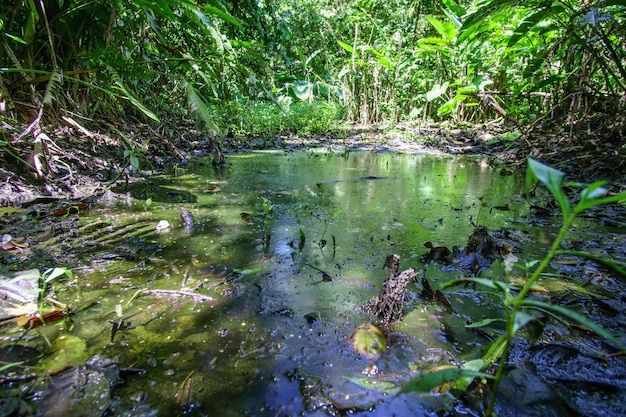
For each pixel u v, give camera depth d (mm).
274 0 9180
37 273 1099
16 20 2682
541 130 4082
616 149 2840
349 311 970
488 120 6293
